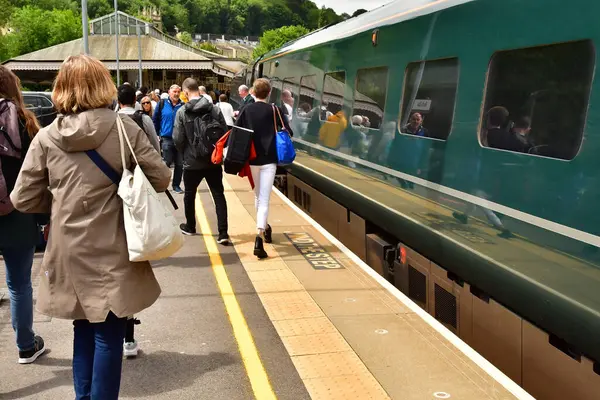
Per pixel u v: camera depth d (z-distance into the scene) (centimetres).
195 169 736
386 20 686
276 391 386
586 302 364
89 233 301
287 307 527
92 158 303
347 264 650
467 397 367
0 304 526
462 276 507
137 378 407
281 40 19638
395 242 691
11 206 380
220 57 7238
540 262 405
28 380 400
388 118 670
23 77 6938
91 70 303
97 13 16225
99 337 311
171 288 581
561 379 391
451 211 525
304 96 1080
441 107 549
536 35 418
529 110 426
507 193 444
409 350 436
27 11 10794
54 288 307
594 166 364
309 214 1045
